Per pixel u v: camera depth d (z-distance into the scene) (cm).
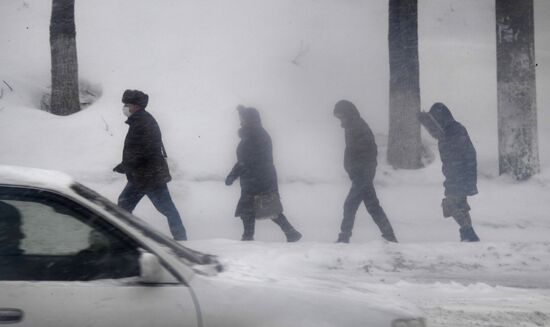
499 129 4644
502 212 4234
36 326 1137
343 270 2983
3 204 1212
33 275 1189
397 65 4819
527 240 3850
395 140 4825
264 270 1368
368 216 4266
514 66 4572
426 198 4469
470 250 3244
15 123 4959
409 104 4791
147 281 1188
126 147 3189
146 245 1233
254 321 1191
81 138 4859
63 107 5166
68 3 5150
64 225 1224
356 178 3456
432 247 3250
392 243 3278
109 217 1239
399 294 2588
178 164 4747
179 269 1218
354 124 3456
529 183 4503
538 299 2527
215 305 1191
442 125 3512
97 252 1217
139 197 3216
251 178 3434
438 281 2822
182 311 1177
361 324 1231
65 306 1154
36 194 1223
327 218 4250
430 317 2261
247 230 3469
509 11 4572
